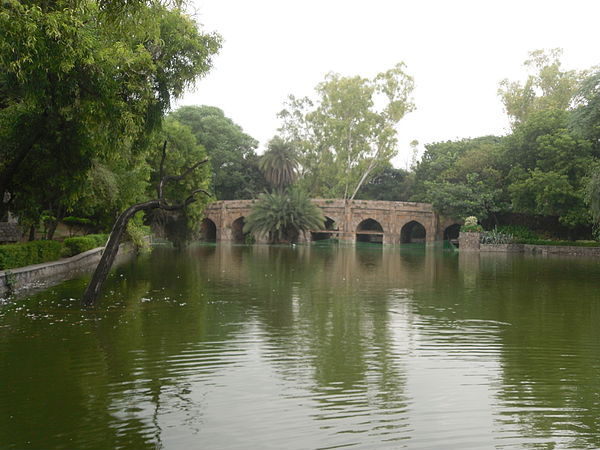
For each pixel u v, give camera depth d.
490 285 20.97
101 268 14.48
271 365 8.80
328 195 74.56
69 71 12.22
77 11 10.71
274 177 72.81
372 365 8.87
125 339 10.45
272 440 5.83
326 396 7.29
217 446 5.66
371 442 5.80
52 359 8.95
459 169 63.16
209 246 55.94
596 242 47.97
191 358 9.16
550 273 27.06
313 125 70.75
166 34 14.97
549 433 6.10
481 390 7.63
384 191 84.50
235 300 15.76
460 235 55.47
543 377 8.28
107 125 14.58
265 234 63.81
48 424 6.23
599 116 31.94
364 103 66.88
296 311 14.02
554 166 49.25
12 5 9.41
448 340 10.82
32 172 16.44
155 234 60.50
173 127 45.47
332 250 51.69
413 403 7.05
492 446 5.75
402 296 17.38
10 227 21.69
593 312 14.45
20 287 17.27
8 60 10.46
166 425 6.23
